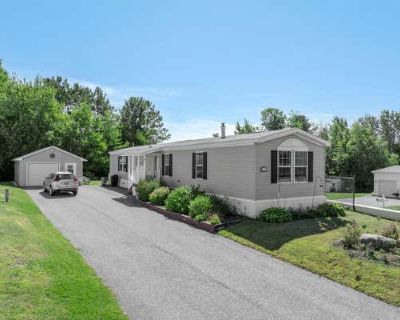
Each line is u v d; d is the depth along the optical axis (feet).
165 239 41.24
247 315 22.21
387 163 132.36
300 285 27.66
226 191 56.29
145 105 191.11
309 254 33.99
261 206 51.06
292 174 54.44
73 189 80.64
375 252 32.89
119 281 27.32
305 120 162.40
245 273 30.19
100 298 22.79
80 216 54.03
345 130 143.64
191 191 58.54
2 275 23.63
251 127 164.45
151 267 31.04
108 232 43.86
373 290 26.32
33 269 25.62
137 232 44.34
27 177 103.19
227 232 44.27
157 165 80.07
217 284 27.45
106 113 151.43
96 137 138.10
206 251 36.73
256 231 43.16
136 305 23.11
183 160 69.00
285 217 47.91
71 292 22.72
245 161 52.24
